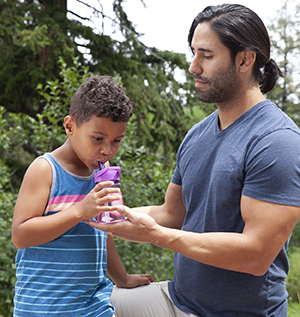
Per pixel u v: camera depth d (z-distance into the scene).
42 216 1.28
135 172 4.43
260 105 1.41
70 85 4.30
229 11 1.37
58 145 4.47
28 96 6.88
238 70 1.39
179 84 7.31
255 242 1.25
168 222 1.79
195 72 1.43
